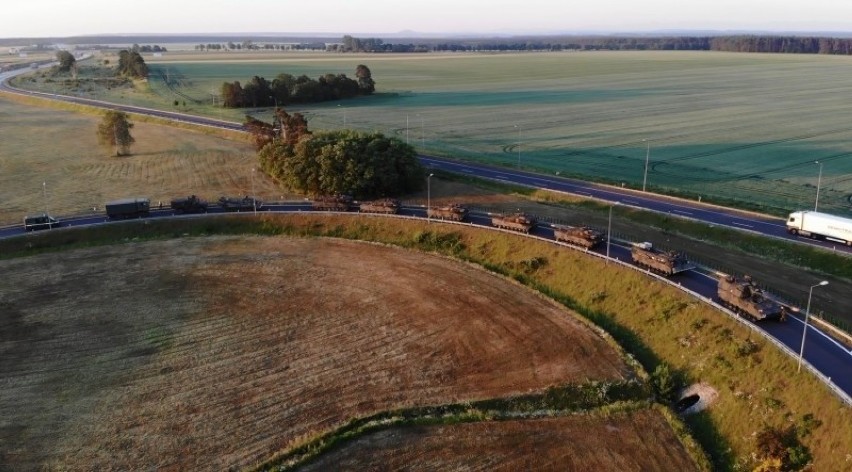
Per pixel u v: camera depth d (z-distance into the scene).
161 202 98.50
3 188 108.19
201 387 51.75
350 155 97.25
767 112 174.25
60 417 48.41
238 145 139.00
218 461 43.66
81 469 43.19
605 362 54.09
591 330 59.47
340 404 49.28
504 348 56.62
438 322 61.44
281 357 55.91
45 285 71.31
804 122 157.88
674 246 74.38
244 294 68.38
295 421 47.44
